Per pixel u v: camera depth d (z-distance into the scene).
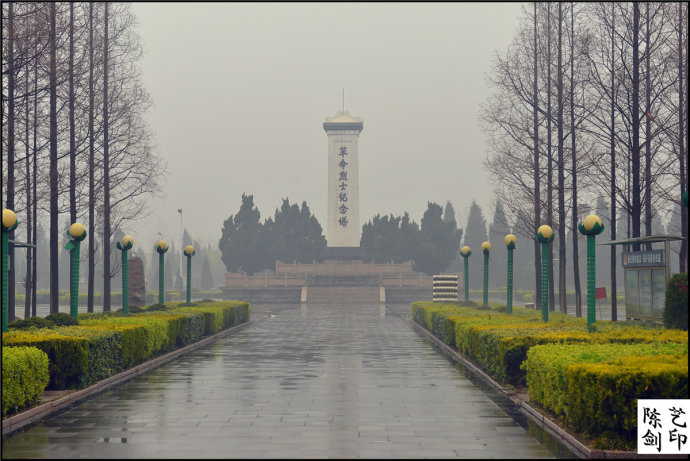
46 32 27.83
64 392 18.56
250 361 27.50
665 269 24.20
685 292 21.70
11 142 29.25
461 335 27.84
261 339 38.47
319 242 118.06
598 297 34.62
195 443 13.00
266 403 17.50
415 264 116.50
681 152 30.59
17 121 31.14
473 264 131.00
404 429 14.37
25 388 15.62
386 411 16.42
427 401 17.89
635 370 12.42
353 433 13.93
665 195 32.44
